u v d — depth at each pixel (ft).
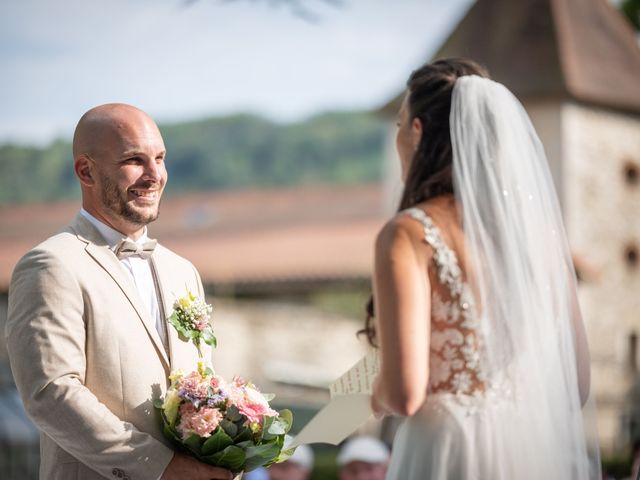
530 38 93.15
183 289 13.82
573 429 11.37
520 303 11.15
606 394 89.35
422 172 11.73
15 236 144.46
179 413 12.58
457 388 11.00
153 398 12.79
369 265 100.32
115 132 13.17
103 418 12.24
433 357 11.05
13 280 12.81
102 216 13.29
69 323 12.47
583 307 89.45
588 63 93.30
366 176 306.96
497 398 11.05
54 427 12.23
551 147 90.33
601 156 92.94
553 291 11.57
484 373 11.00
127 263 13.38
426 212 11.26
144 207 13.23
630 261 94.02
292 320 86.79
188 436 12.38
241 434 12.57
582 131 91.61
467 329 10.99
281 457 13.10
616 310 92.53
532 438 11.08
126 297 12.96
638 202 95.09
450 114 11.67
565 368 11.43
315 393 78.02
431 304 11.02
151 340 12.99
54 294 12.51
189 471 12.43
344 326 88.38
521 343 11.12
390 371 10.65
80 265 12.81
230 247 121.80
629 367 92.43
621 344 92.84
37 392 12.21
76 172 13.37
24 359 12.34
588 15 97.19
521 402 11.10
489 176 11.42
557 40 92.73
